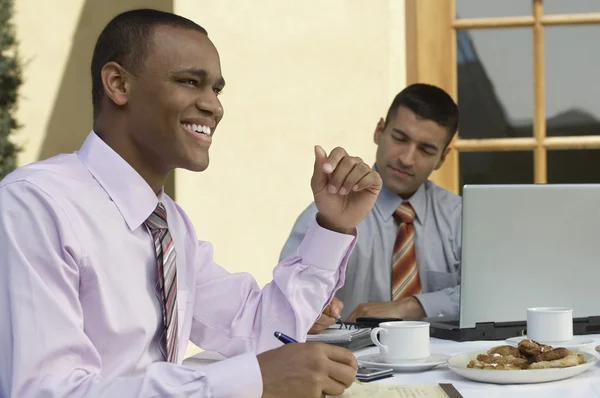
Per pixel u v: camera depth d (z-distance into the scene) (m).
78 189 1.39
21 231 1.26
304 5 3.90
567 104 3.80
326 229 1.68
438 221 2.77
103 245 1.38
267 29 3.92
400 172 2.67
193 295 1.73
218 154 3.92
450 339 1.97
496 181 3.84
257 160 3.91
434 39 3.86
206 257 1.83
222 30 3.92
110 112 1.49
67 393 1.17
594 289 1.95
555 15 3.79
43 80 4.38
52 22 4.38
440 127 2.64
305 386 1.23
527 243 1.93
